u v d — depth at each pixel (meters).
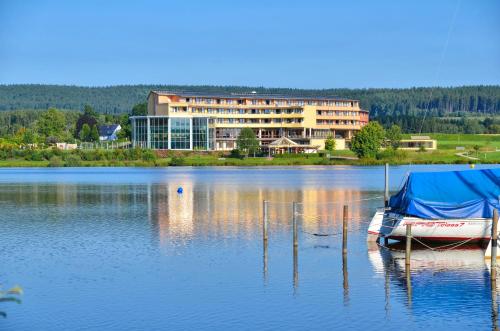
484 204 64.62
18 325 44.50
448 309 47.59
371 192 133.50
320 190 139.12
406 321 44.97
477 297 50.44
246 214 97.44
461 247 66.25
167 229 82.06
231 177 185.25
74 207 108.69
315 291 52.00
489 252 62.38
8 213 100.44
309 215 95.12
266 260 62.75
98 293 51.50
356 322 44.91
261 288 52.81
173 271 58.31
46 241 73.50
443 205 65.88
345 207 63.78
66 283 54.38
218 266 60.28
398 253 65.75
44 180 176.38
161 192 136.62
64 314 46.56
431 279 55.56
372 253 65.75
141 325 44.38
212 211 101.62
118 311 47.19
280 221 88.69
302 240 73.19
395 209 69.25
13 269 59.28
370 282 54.69
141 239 74.44
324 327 43.91
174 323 44.72
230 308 47.78
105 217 94.81
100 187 150.75
